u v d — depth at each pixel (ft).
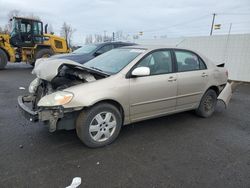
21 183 8.27
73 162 9.79
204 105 16.17
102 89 10.77
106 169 9.38
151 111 12.98
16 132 12.51
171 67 13.71
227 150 11.54
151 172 9.30
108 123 11.32
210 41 38.60
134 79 11.84
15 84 27.20
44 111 10.12
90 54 29.48
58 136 12.21
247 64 34.47
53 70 10.73
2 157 9.92
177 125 14.76
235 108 19.62
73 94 10.18
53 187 8.14
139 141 12.12
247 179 9.11
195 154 10.98
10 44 42.47
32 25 44.19
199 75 15.06
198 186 8.56
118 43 32.14
